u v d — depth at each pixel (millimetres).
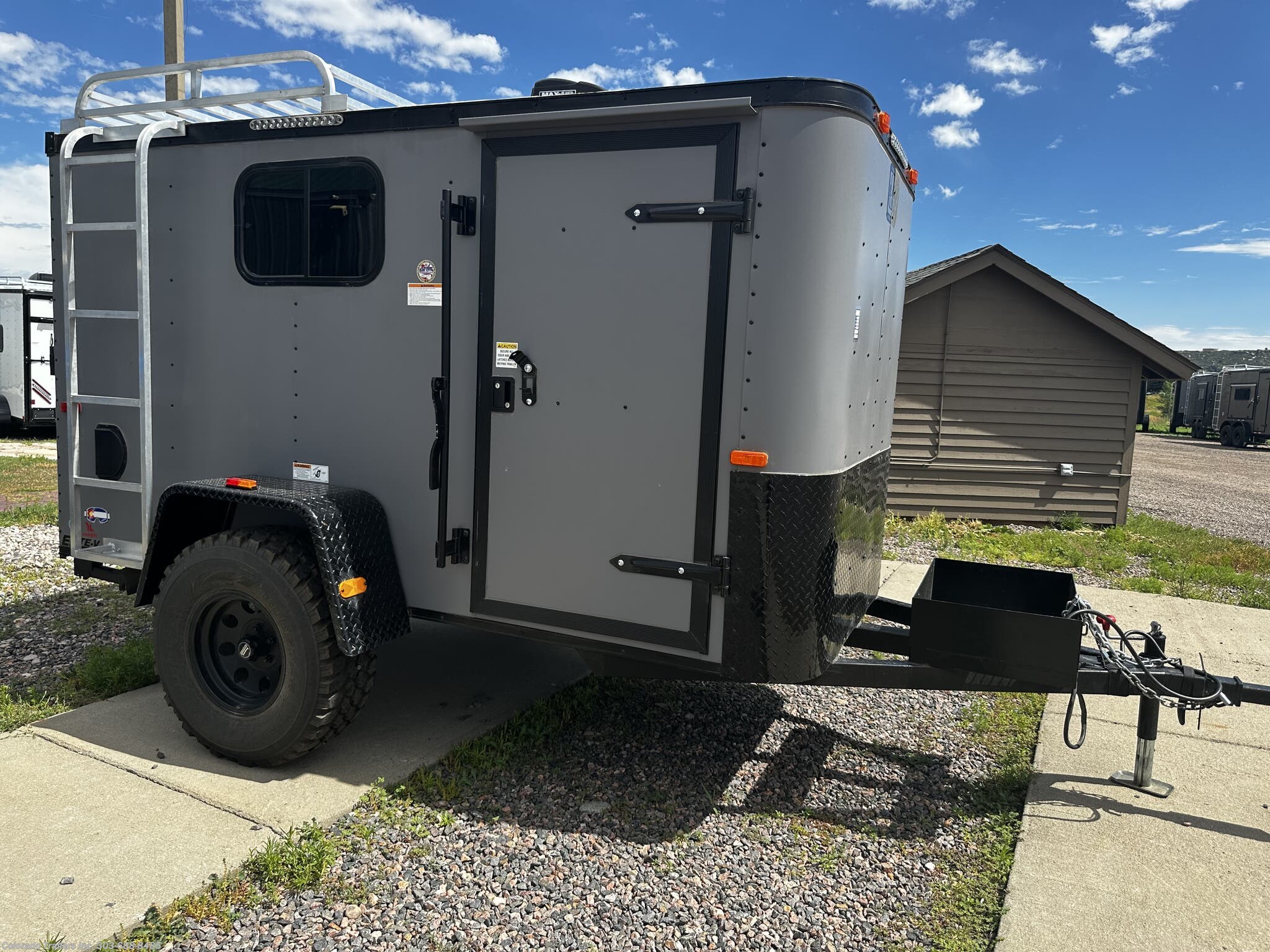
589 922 2527
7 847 2682
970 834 3152
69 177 3844
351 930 2430
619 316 2986
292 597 3135
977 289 10164
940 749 3867
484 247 3156
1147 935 2527
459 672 4418
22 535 7570
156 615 3412
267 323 3627
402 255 3334
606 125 2924
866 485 3496
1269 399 28359
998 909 2672
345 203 3418
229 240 3658
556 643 3229
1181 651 5285
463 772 3340
